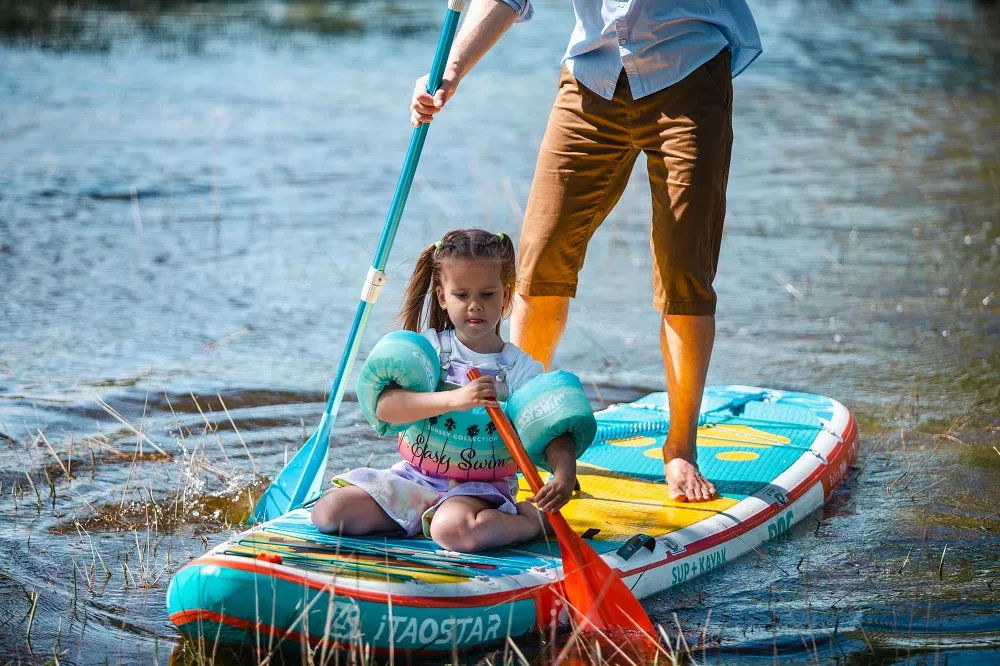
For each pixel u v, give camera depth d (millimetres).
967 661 7105
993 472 10391
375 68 37938
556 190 9781
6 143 25766
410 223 19844
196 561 7180
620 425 10898
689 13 9289
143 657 7156
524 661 6898
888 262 18234
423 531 8078
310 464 9102
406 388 7953
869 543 9008
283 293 16062
